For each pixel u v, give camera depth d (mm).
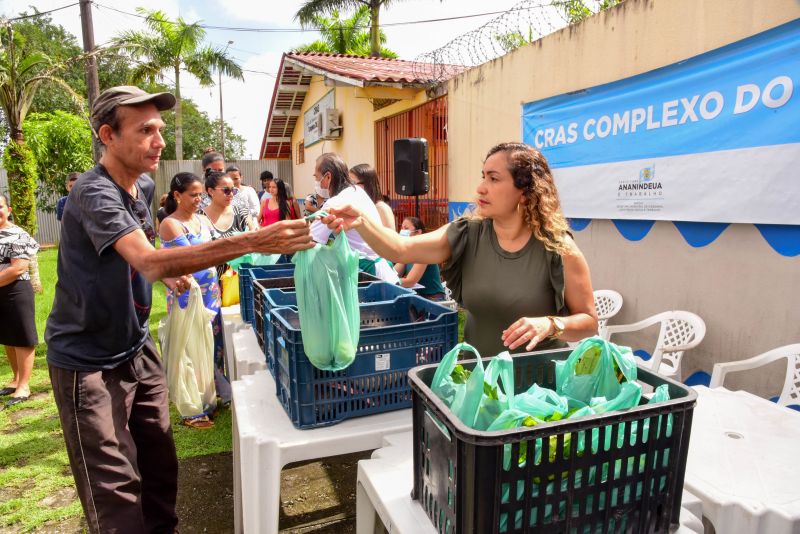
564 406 1179
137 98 1866
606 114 4336
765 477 1481
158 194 18469
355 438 1894
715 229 3582
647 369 1373
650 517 1184
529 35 5230
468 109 6410
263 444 1812
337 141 11477
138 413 2223
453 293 2076
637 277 4242
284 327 1946
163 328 3479
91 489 1940
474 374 1155
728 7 3332
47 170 14367
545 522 1079
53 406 4203
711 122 3469
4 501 2943
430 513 1273
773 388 3283
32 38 22234
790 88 2984
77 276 1882
